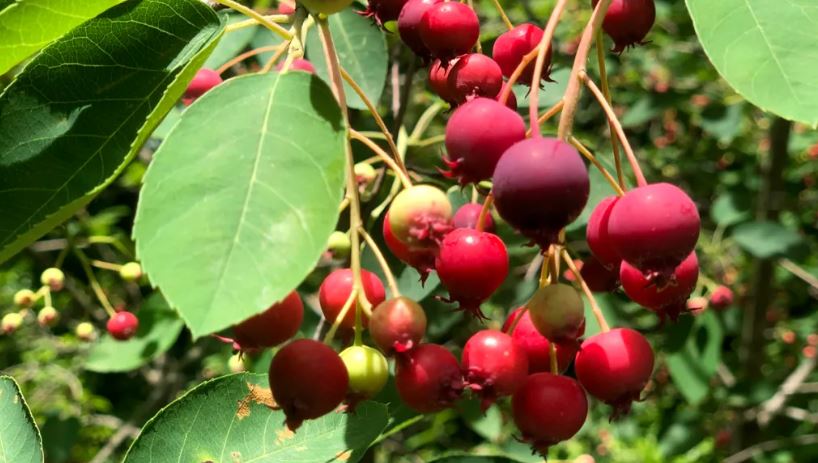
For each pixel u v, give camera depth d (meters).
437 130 0.39
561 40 0.50
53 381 0.61
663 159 0.61
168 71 0.16
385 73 0.26
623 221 0.14
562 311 0.15
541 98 0.26
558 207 0.13
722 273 0.50
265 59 0.27
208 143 0.13
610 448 0.57
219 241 0.12
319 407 0.14
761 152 0.51
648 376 0.15
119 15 0.15
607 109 0.14
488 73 0.16
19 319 0.37
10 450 0.17
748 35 0.14
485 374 0.15
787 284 0.64
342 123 0.13
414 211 0.14
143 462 0.17
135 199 0.57
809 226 0.63
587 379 0.15
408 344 0.14
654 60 0.60
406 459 0.56
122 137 0.16
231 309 0.12
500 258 0.15
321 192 0.12
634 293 0.15
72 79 0.15
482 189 0.16
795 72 0.13
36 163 0.15
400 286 0.24
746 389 0.45
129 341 0.35
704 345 0.37
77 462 0.56
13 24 0.15
